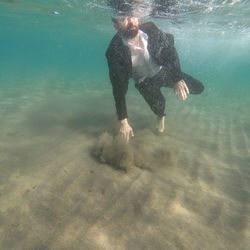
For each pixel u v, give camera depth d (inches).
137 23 63.7
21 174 50.1
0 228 35.7
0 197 42.4
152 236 36.3
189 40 409.1
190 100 156.3
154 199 45.0
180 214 41.8
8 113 94.7
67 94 153.4
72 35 517.7
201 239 36.7
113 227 37.4
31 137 70.7
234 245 36.1
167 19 189.6
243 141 82.7
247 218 42.3
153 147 68.2
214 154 69.8
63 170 52.4
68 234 35.4
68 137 72.2
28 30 493.4
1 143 64.6
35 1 195.9
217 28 252.7
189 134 84.8
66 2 183.3
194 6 144.0
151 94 73.4
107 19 233.1
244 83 443.8
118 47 64.1
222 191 50.8
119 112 61.7
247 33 284.5
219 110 132.3
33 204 41.3
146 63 68.2
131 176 52.1
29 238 34.4
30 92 148.6
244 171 60.9
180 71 70.5
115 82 61.8
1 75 243.9
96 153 59.7
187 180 53.5
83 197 44.1
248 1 135.0
